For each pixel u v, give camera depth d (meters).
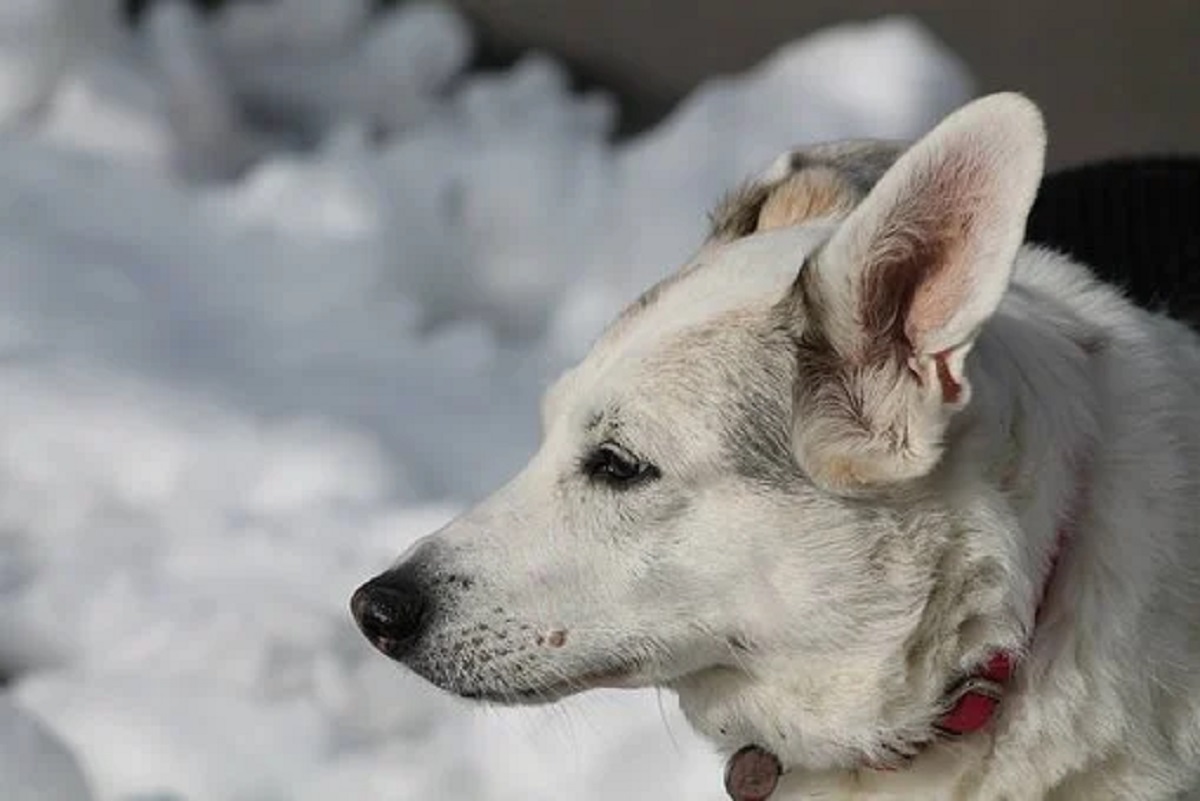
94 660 9.58
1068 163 15.50
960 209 5.92
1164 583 6.26
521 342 12.89
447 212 13.13
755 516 6.27
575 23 15.73
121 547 10.21
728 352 6.33
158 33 14.54
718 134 13.30
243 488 10.60
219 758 8.91
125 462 10.70
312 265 12.66
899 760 6.38
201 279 12.49
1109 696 6.21
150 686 9.23
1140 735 6.25
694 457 6.32
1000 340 6.19
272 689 9.19
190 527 10.33
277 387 11.46
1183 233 7.25
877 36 14.05
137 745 8.95
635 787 8.57
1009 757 6.27
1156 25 15.56
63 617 9.73
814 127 13.36
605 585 6.43
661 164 13.18
